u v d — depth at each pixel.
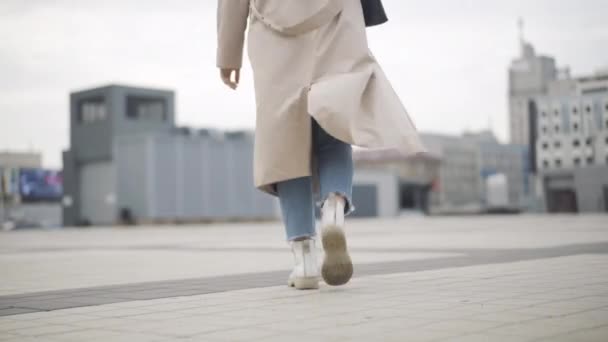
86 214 65.38
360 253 8.55
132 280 5.83
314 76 3.97
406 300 3.72
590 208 43.97
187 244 13.59
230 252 10.05
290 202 4.32
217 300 4.06
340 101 3.74
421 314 3.21
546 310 3.21
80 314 3.67
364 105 3.81
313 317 3.23
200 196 56.81
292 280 4.51
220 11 4.40
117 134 62.53
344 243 3.80
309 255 4.39
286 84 4.03
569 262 6.08
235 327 3.03
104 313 3.68
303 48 4.02
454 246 9.72
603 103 42.03
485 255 7.45
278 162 4.04
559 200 46.53
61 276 6.48
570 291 3.95
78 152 65.69
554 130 45.25
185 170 56.25
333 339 2.64
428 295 3.92
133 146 56.03
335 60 3.96
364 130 3.70
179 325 3.15
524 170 111.81
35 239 19.86
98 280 5.93
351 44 3.96
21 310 3.93
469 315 3.13
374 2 4.21
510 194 114.19
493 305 3.43
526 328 2.74
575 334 2.58
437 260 6.86
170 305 3.92
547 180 46.22
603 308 3.26
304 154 4.03
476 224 23.77
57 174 84.25
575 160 44.47
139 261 8.53
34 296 4.69
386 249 9.35
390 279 4.89
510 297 3.73
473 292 4.01
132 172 56.06
